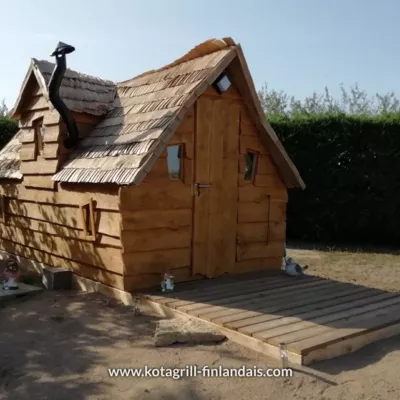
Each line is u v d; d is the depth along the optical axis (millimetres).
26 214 9500
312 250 13461
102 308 6898
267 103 25219
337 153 14547
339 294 7227
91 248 7734
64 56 7621
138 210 7098
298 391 4473
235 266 8461
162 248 7418
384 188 14242
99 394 4445
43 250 9094
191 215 7746
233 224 8352
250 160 8672
